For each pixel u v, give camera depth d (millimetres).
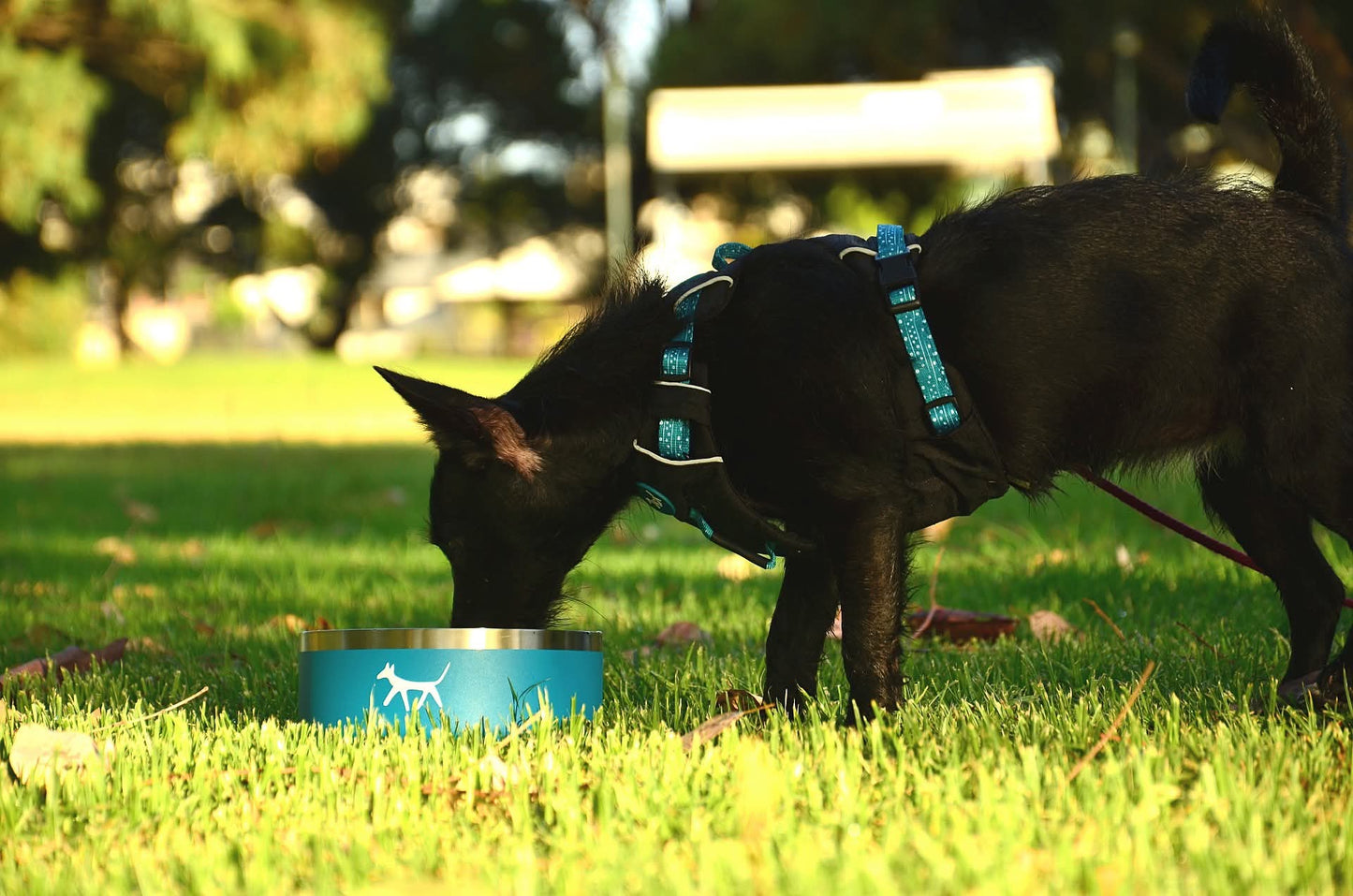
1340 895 1890
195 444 14266
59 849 2189
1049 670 3578
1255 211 3072
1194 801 2227
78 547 7125
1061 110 23297
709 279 3047
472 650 2865
